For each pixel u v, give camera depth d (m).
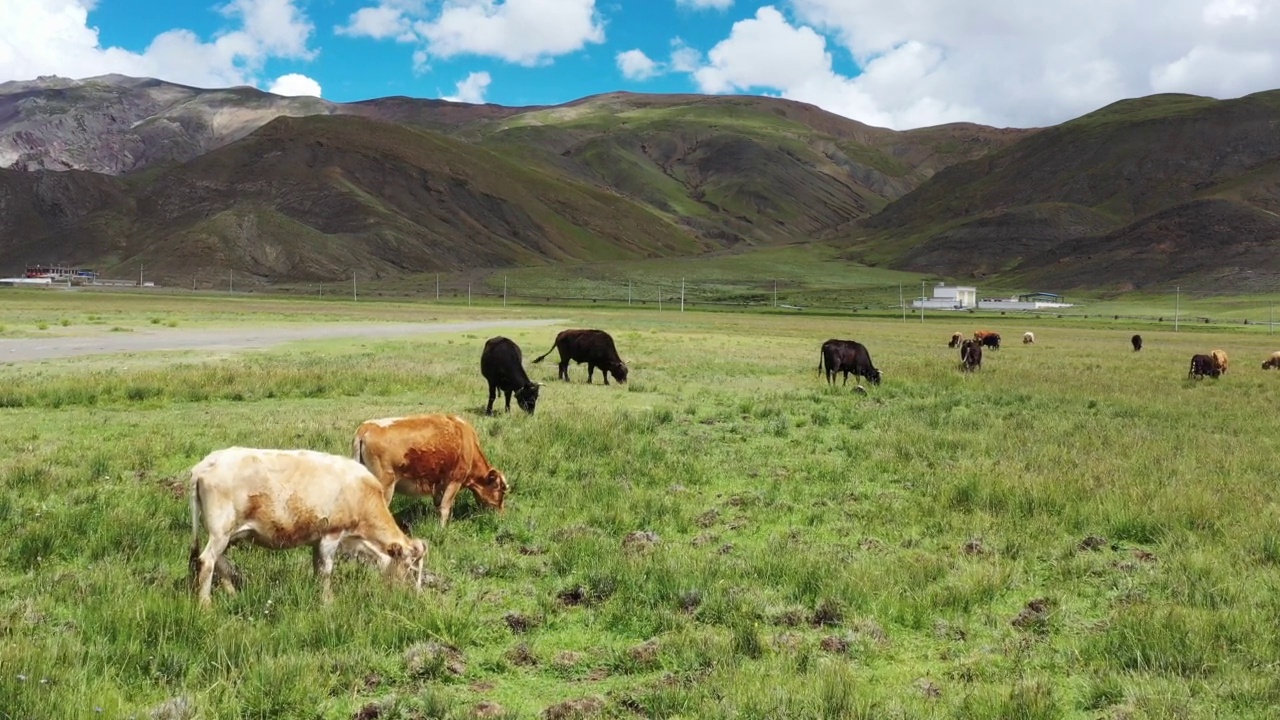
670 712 5.88
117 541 8.75
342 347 36.81
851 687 6.11
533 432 15.30
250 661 6.21
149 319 53.41
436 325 61.78
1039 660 6.90
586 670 6.66
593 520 10.44
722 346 47.44
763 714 5.75
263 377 21.88
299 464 7.49
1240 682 6.28
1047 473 12.91
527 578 8.52
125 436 14.36
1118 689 6.27
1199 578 8.45
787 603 7.90
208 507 7.11
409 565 7.83
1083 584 8.64
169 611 6.77
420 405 19.00
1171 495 11.35
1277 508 10.92
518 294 192.50
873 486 12.74
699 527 10.49
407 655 6.55
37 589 7.51
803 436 16.97
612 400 21.75
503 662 6.65
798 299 198.50
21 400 17.73
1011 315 145.38
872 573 8.42
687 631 7.11
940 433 16.78
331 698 6.03
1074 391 25.75
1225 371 36.41
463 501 11.06
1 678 5.64
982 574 8.51
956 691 6.23
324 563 7.62
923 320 120.56
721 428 17.77
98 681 5.83
